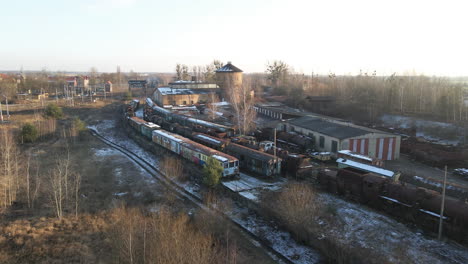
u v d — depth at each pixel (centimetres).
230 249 2147
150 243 1916
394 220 2492
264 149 4228
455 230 2145
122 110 9331
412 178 3105
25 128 5112
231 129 5381
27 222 2488
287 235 2395
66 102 9869
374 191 2661
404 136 5159
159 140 5094
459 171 3547
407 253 2025
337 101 8962
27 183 2998
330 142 4406
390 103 8375
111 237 2272
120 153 4897
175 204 2917
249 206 2842
